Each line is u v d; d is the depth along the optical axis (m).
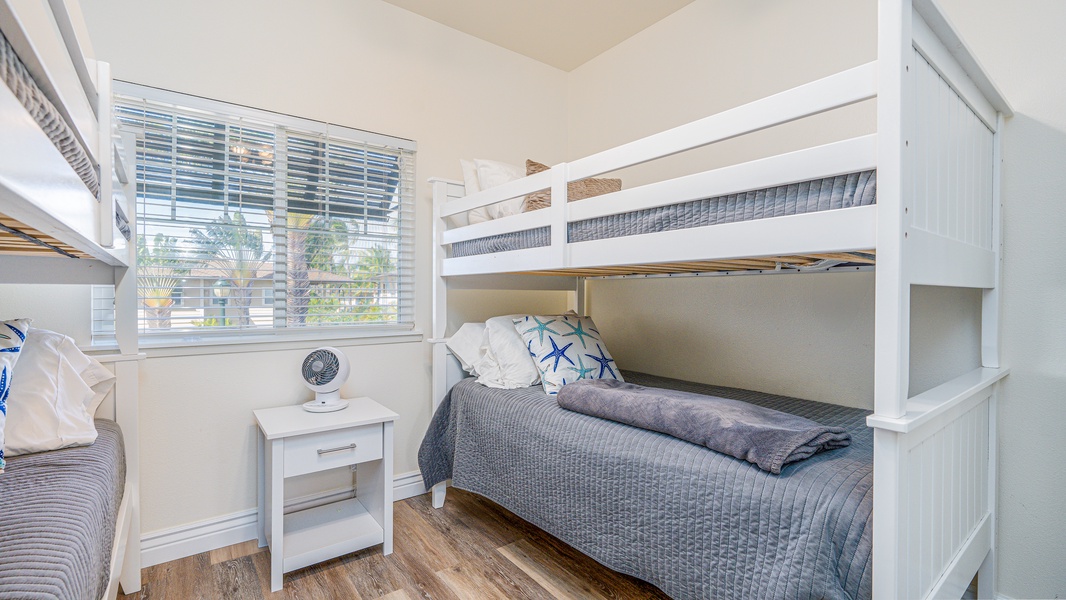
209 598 1.69
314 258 2.32
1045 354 1.54
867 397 1.92
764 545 1.18
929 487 1.16
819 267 1.96
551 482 1.76
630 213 1.56
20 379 1.29
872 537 1.03
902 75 0.98
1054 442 1.52
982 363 1.62
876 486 1.01
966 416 1.41
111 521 1.15
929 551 1.17
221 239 2.09
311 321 2.32
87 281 1.68
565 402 1.85
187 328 2.02
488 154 2.89
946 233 1.24
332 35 2.33
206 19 2.02
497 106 2.93
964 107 1.35
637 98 2.82
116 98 1.84
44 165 0.60
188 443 2.00
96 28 1.81
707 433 1.39
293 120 2.23
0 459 1.08
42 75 0.63
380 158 2.50
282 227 2.23
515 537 2.13
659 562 1.41
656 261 1.46
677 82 2.60
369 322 2.48
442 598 1.69
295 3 2.23
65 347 1.46
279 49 2.19
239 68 2.09
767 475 1.23
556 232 1.79
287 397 2.21
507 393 2.13
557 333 2.31
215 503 2.05
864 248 1.04
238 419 2.10
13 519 0.88
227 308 2.10
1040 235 1.54
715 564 1.27
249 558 1.96
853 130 1.92
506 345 2.33
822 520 1.10
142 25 1.89
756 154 2.23
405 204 2.59
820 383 2.06
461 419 2.27
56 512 0.92
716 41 2.42
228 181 2.10
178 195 1.99
